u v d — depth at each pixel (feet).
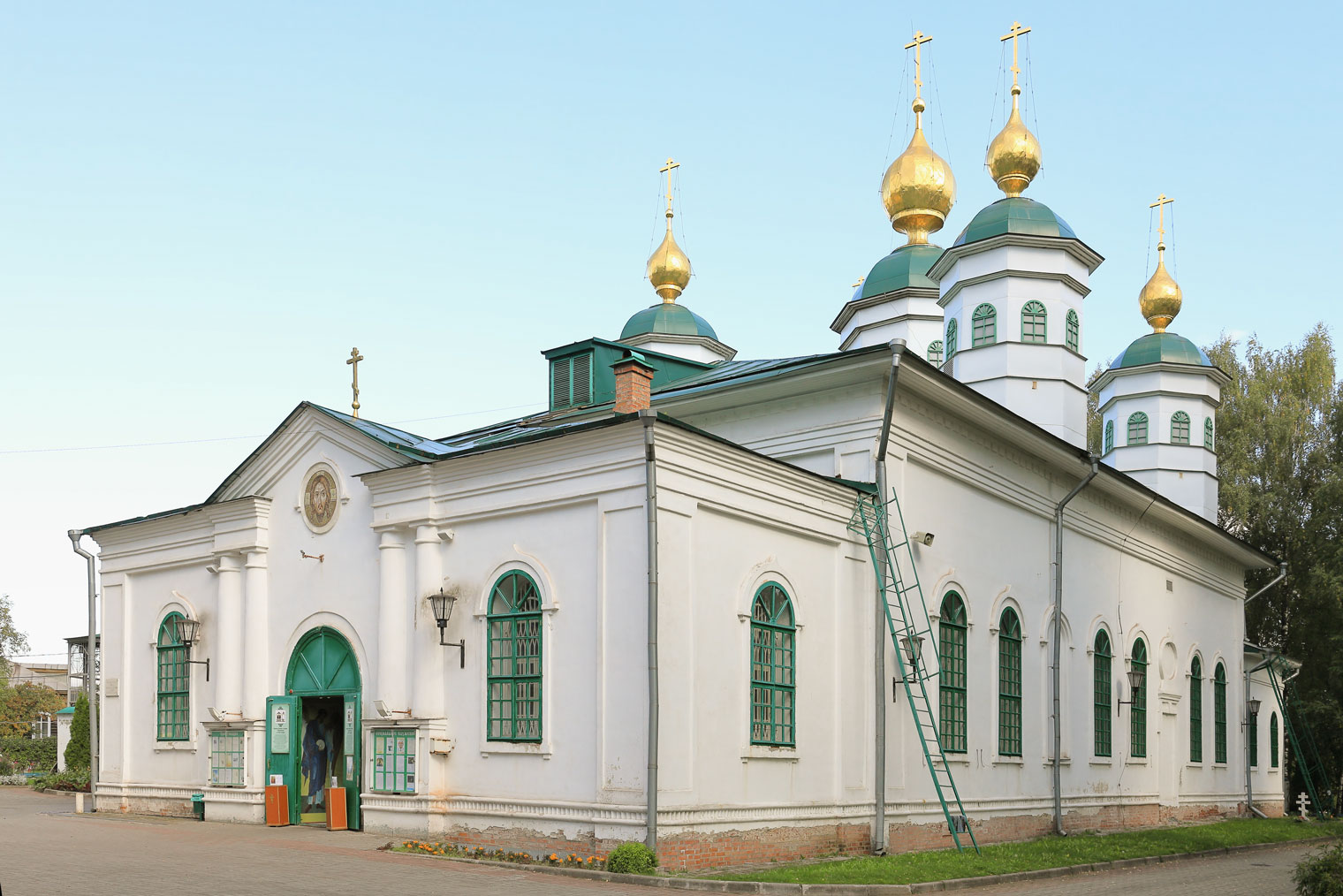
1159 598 107.34
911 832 66.33
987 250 108.58
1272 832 101.65
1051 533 86.48
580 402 91.50
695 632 54.44
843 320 126.41
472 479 59.88
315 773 67.62
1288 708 145.69
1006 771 77.36
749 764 56.75
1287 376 163.12
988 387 107.04
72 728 119.75
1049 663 84.28
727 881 47.03
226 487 73.10
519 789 55.62
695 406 73.46
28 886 42.24
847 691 63.77
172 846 54.95
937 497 72.13
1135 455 144.15
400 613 61.82
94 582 80.89
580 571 55.26
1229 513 156.04
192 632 73.05
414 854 54.19
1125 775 95.96
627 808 51.16
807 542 62.69
